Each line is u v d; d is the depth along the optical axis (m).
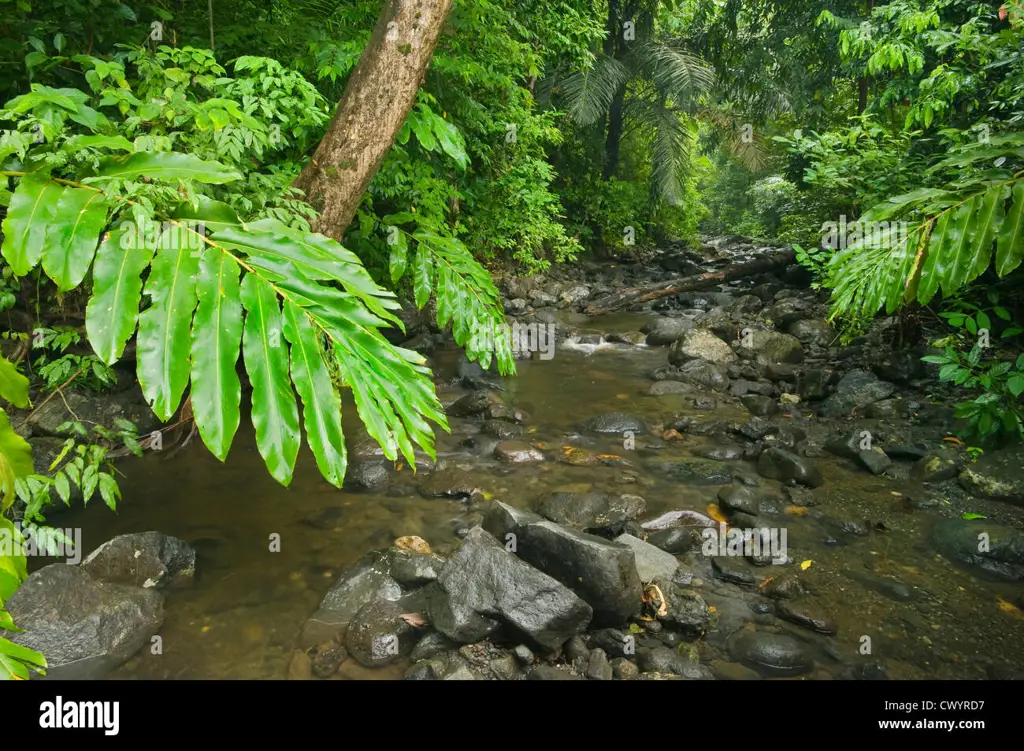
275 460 1.35
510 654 2.95
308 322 1.47
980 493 4.38
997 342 6.15
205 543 3.71
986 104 6.30
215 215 1.74
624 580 3.10
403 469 4.70
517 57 8.02
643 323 9.99
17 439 1.64
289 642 3.00
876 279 2.87
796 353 7.54
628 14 16.34
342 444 1.39
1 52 3.96
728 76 17.00
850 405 6.01
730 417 5.97
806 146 7.28
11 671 1.28
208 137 3.40
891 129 8.89
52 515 3.88
